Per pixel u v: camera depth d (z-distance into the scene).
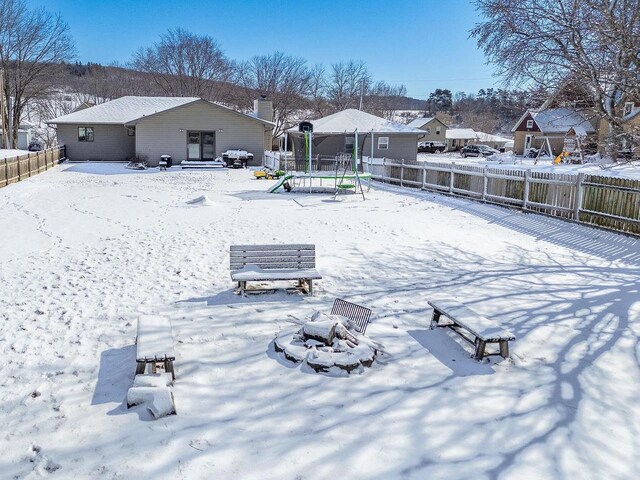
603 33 10.19
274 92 70.31
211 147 35.53
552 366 5.63
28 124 66.44
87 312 7.04
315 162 31.58
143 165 32.34
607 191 13.46
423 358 5.77
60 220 13.83
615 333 6.60
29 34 46.16
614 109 12.60
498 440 4.23
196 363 5.50
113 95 85.31
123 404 4.68
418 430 4.35
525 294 8.21
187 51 74.56
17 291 7.91
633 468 3.92
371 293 8.12
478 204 18.06
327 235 12.46
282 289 8.08
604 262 10.59
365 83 82.06
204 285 8.32
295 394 4.91
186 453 3.97
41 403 4.71
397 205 18.11
